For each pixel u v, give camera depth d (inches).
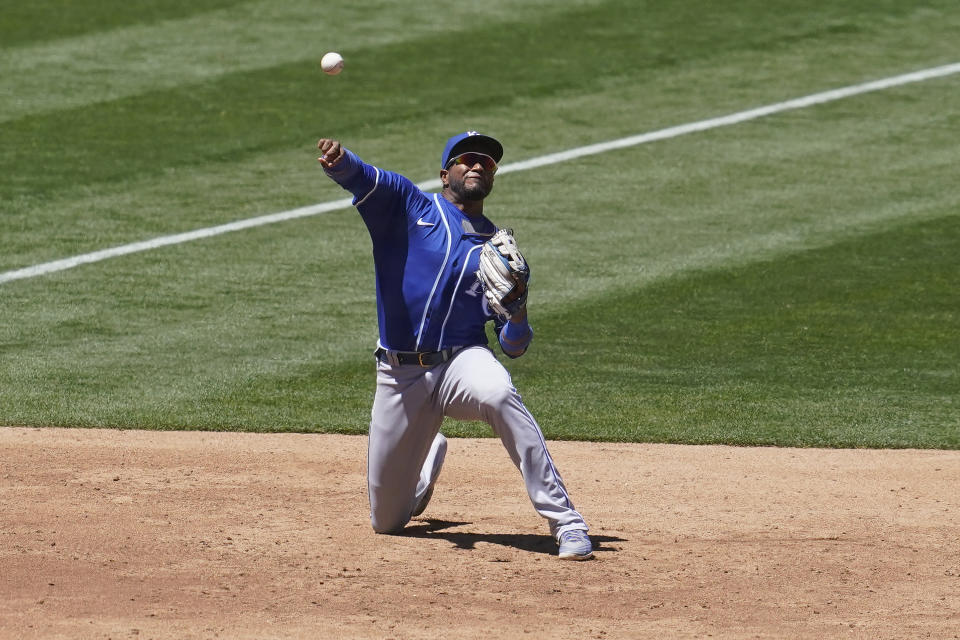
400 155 2069.4
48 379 1327.5
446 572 811.4
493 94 2332.7
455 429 1225.4
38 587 761.6
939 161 2091.5
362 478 1052.5
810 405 1288.1
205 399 1280.8
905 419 1246.9
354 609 740.0
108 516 919.7
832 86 2407.7
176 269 1673.2
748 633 713.0
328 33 2581.2
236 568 809.5
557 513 847.1
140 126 2165.4
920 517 958.4
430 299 845.2
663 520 947.3
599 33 2618.1
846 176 2031.3
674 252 1758.1
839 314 1561.3
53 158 2033.7
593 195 1962.4
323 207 1899.6
